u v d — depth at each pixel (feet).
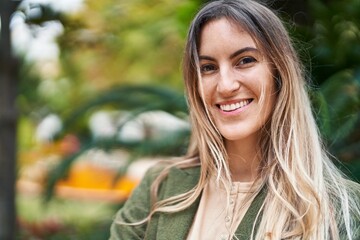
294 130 4.21
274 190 4.16
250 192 4.28
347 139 6.31
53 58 13.44
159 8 11.64
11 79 6.91
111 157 8.54
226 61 4.11
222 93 4.11
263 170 4.32
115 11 11.09
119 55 14.07
